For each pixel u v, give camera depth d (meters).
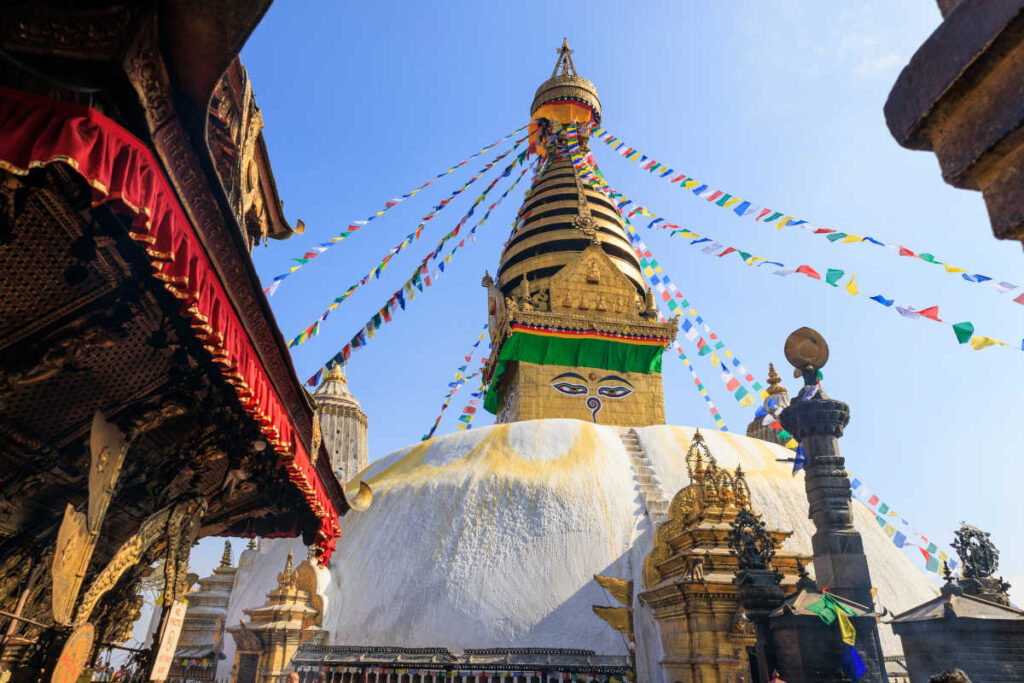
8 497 6.47
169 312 5.84
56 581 5.91
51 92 3.86
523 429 31.98
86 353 5.90
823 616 10.53
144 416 6.77
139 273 5.43
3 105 3.81
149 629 12.67
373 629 25.00
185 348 6.30
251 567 32.84
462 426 37.28
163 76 3.90
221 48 3.74
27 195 4.67
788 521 27.42
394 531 28.27
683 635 15.70
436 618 24.50
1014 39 1.82
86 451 6.88
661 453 31.14
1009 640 9.66
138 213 4.09
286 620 23.73
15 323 5.48
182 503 8.67
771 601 11.59
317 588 25.72
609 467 29.72
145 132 4.06
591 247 45.25
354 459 51.59
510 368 43.56
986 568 14.26
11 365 5.62
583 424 32.56
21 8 3.60
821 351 15.59
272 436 7.50
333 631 25.33
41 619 7.46
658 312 44.38
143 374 6.56
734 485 18.61
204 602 32.69
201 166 4.58
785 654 10.80
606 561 25.39
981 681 9.48
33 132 3.73
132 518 8.42
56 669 6.46
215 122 6.29
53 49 3.64
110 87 3.81
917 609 10.77
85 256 5.19
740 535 12.75
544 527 26.58
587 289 44.06
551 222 48.66
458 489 28.83
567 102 50.69
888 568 26.83
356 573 27.34
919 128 2.22
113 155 3.94
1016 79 1.83
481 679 21.06
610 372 41.78
